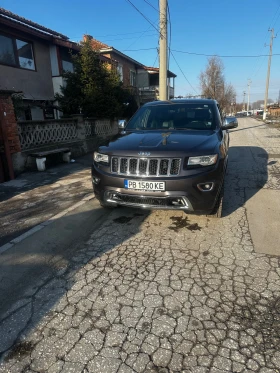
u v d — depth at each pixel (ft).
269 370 5.35
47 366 5.58
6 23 33.73
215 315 6.83
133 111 51.21
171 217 12.92
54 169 24.79
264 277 8.27
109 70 40.09
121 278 8.46
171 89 94.43
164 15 36.55
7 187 18.95
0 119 19.97
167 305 7.22
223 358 5.65
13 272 8.92
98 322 6.72
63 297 7.67
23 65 38.73
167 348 5.93
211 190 10.40
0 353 5.91
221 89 132.05
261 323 6.55
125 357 5.74
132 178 10.57
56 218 13.24
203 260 9.31
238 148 35.35
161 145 10.84
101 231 11.78
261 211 13.44
